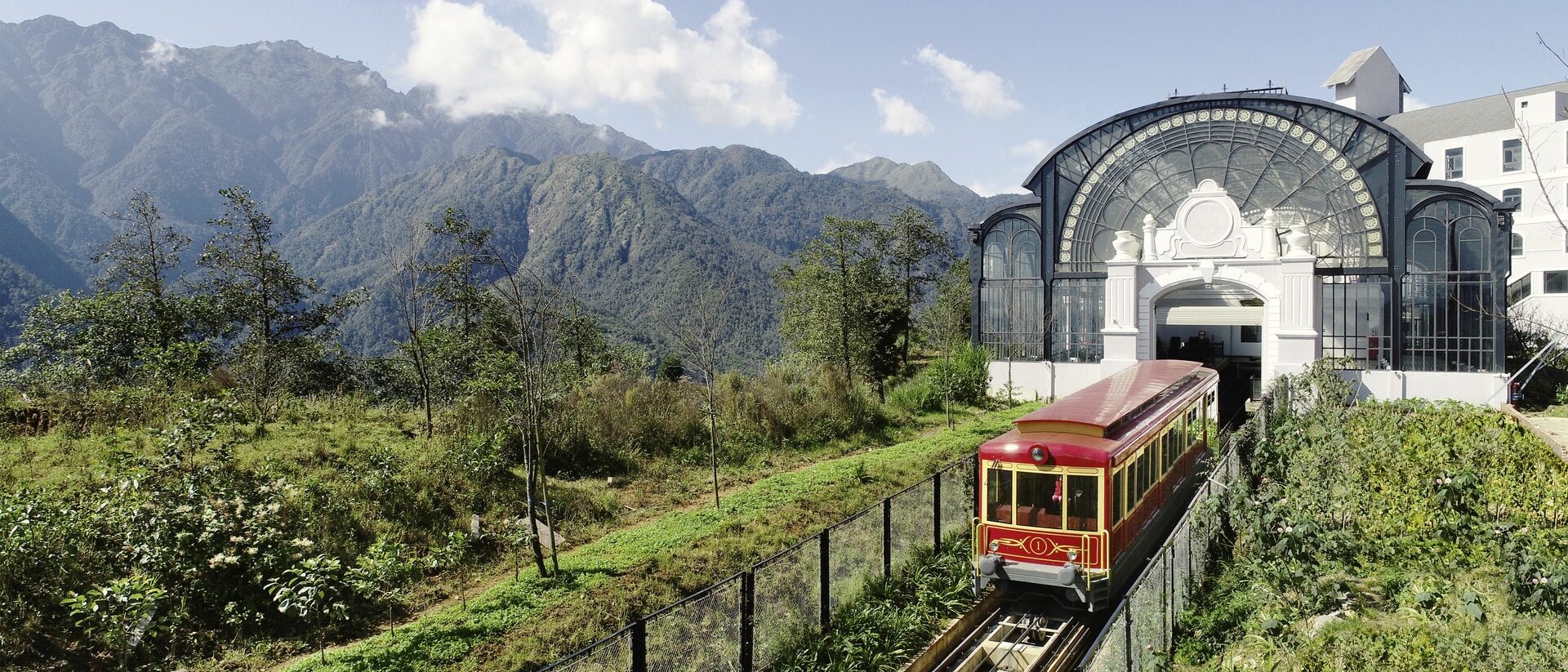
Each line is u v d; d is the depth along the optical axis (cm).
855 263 3788
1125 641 1012
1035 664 1178
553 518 1688
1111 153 3531
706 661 1047
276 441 1745
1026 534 1336
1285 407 2477
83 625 1083
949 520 1638
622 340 8175
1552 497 1471
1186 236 3228
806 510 1752
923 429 2792
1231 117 3334
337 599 1238
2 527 1088
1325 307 3195
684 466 2164
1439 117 4909
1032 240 3666
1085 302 3572
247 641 1137
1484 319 2983
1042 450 1327
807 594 1221
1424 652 971
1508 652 956
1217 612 1275
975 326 3734
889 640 1211
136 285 2933
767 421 2453
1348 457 1694
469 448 1753
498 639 1134
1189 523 1361
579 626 1173
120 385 2130
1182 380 1998
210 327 3098
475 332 2719
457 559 1382
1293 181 3278
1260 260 3089
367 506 1506
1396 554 1361
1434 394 3014
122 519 1188
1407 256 3092
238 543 1209
